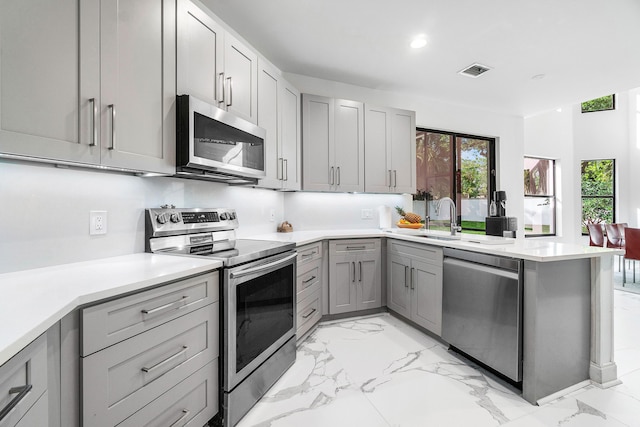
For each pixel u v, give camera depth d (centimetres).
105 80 124
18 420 65
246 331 162
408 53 282
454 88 363
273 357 188
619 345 238
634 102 614
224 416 147
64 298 87
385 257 311
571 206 595
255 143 217
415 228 346
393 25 239
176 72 159
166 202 192
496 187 449
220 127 182
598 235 506
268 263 182
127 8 134
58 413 85
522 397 172
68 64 112
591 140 625
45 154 105
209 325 142
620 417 155
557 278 174
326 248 287
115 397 101
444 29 245
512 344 175
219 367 148
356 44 267
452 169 429
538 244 214
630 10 219
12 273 119
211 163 172
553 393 172
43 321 71
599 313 182
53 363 83
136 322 108
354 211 365
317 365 209
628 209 622
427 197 412
